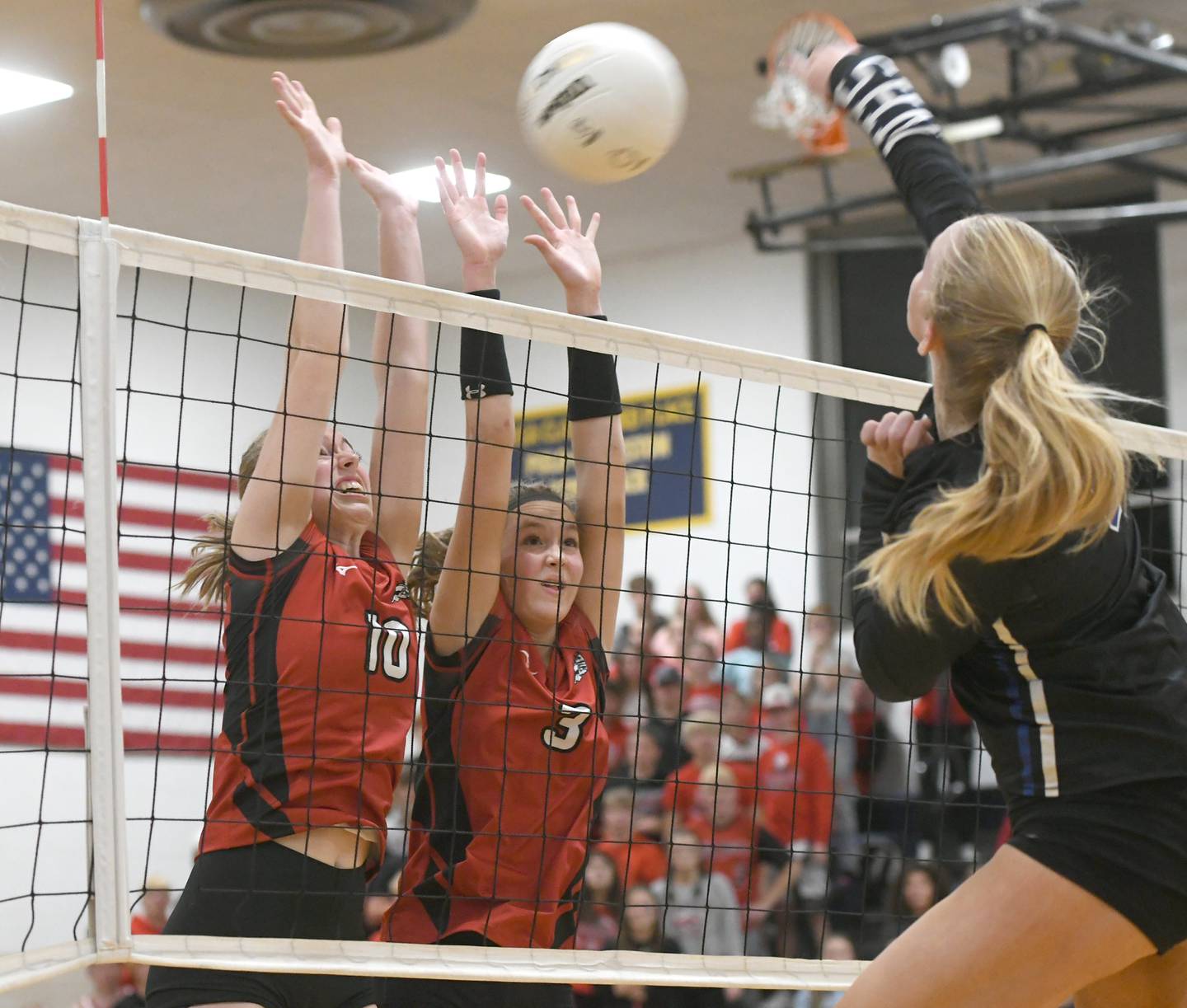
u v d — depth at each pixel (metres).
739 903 12.57
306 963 4.24
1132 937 3.47
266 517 4.68
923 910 12.51
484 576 4.98
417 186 16.84
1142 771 3.49
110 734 4.04
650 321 19.14
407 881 4.98
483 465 5.01
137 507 16.83
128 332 17.11
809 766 13.34
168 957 4.06
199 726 16.62
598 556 5.37
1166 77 12.30
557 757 4.99
